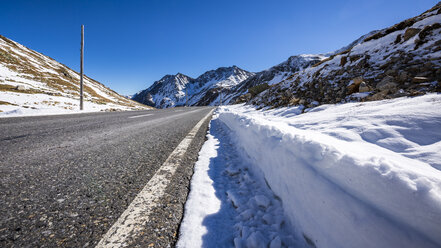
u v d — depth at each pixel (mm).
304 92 8688
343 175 851
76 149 2598
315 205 916
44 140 3115
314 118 3342
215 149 2957
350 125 2141
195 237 1031
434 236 517
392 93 4309
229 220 1216
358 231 680
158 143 3164
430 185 593
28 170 1783
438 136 1421
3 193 1328
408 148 1397
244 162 2314
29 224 1019
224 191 1608
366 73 6465
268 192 1512
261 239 1000
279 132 1724
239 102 29969
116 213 1177
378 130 1775
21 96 15680
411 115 1852
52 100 16891
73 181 1590
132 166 2023
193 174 1902
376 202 683
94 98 30578
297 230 1013
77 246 899
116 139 3336
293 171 1188
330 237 779
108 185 1551
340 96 5918
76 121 6031
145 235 1012
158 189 1537
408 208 592
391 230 597
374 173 729
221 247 981
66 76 43219
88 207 1217
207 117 9336
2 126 4531
